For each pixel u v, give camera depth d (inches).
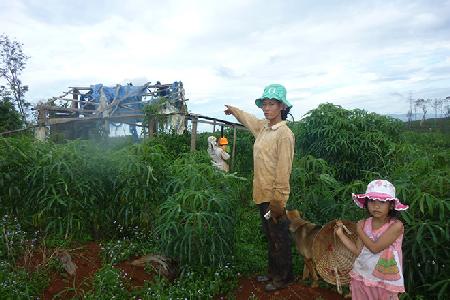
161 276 157.5
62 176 183.6
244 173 362.3
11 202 189.8
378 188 113.5
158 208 186.4
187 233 155.5
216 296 147.8
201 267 158.7
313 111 291.3
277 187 136.2
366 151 268.5
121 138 370.9
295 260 172.6
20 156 190.7
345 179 273.6
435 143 477.4
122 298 141.6
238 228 201.9
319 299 140.6
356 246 122.3
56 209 180.2
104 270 154.0
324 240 143.3
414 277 139.6
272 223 145.3
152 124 434.9
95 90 535.5
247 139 415.5
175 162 213.0
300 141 293.1
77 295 142.5
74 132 469.4
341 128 277.9
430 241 137.7
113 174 198.1
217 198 168.1
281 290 148.7
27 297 135.4
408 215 141.2
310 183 213.2
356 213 171.5
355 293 121.3
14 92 811.4
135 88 535.8
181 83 554.9
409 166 176.7
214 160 353.1
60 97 512.4
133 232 193.0
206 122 399.9
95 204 192.4
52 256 161.2
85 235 188.7
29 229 187.9
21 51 815.7
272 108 139.8
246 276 161.2
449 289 132.3
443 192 146.8
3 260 158.7
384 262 114.0
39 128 429.7
